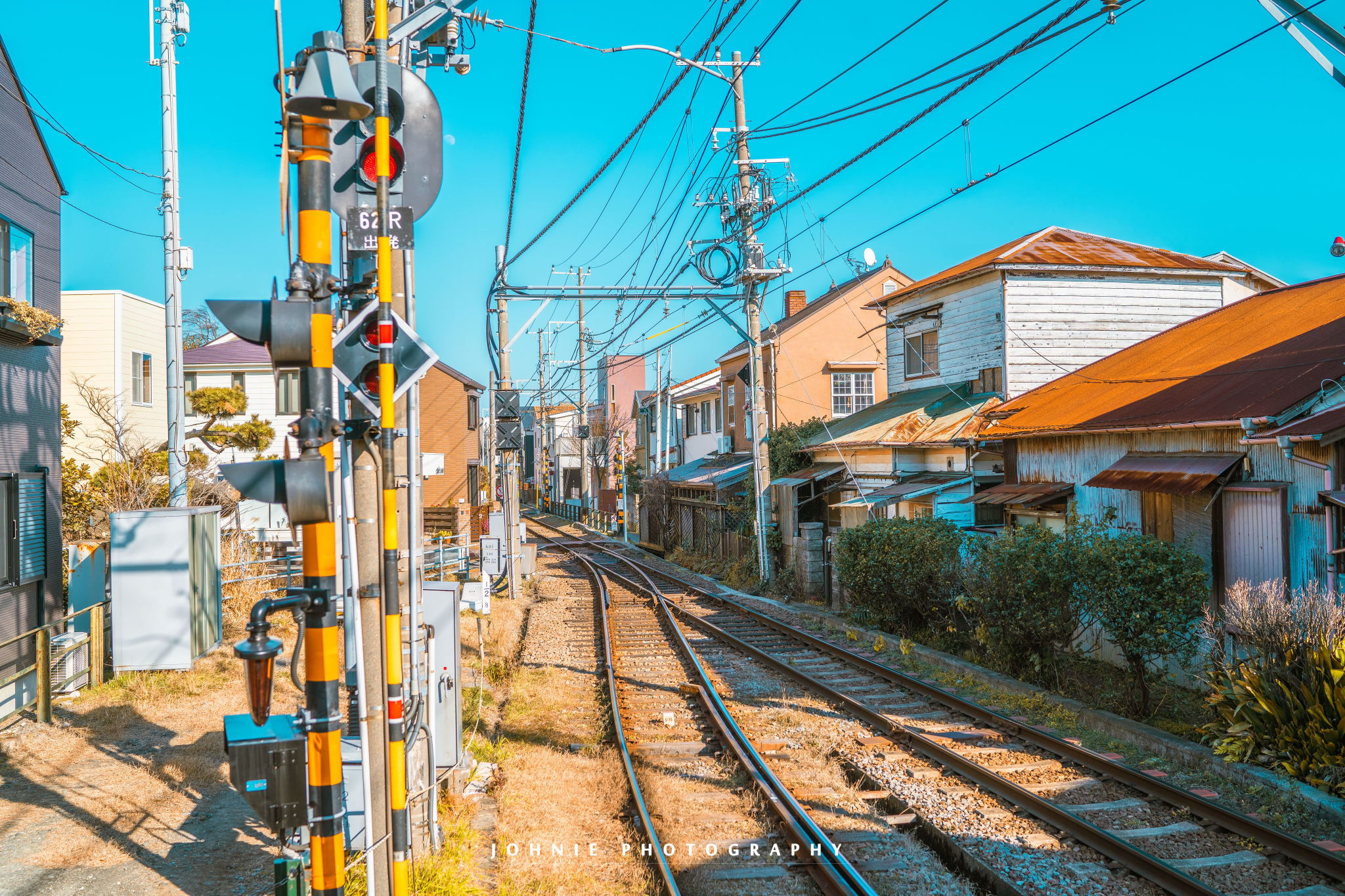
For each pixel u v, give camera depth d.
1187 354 13.98
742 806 7.32
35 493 11.20
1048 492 13.63
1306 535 9.35
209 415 21.25
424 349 4.63
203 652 11.74
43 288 11.58
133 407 22.12
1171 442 11.45
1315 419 8.93
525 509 73.75
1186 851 6.13
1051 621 10.70
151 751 8.41
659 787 7.76
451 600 7.05
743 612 18.38
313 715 3.99
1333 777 6.84
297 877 4.21
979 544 13.28
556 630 16.92
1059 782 7.62
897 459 19.56
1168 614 9.23
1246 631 8.24
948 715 10.05
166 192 13.62
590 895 5.70
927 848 6.43
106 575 12.56
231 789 7.41
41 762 8.08
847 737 9.28
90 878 5.74
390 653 4.64
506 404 22.14
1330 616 7.67
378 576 4.77
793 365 30.83
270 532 21.17
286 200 4.55
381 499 4.80
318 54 3.90
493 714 10.39
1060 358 18.52
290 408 27.67
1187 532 11.15
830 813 7.05
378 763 4.85
